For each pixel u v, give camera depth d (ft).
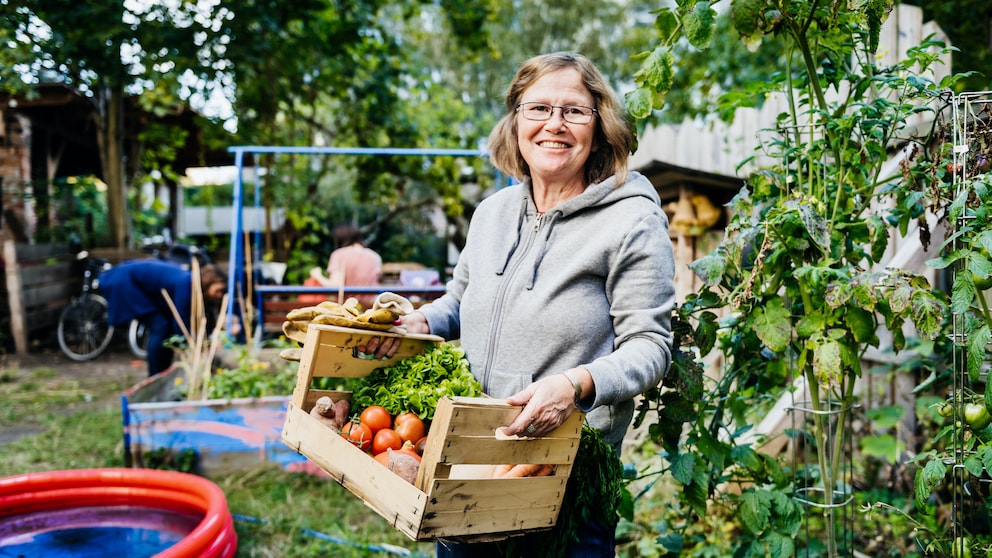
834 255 6.72
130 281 17.98
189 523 8.54
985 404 5.71
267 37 27.91
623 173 5.93
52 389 22.45
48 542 8.16
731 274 7.12
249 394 14.24
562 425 5.19
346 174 38.52
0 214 32.63
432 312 6.63
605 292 5.80
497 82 75.15
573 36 78.69
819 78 7.47
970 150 6.08
